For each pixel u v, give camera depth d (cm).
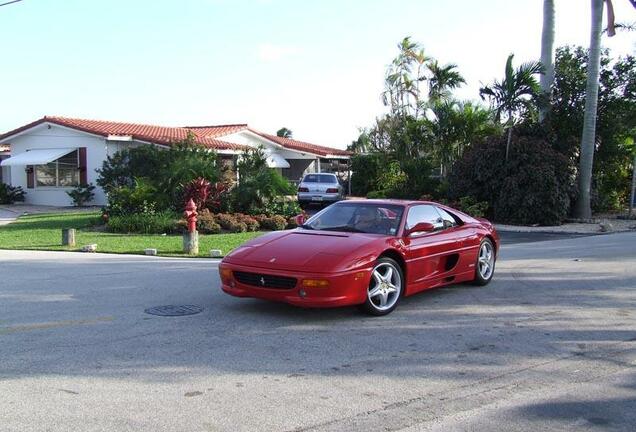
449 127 2336
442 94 2598
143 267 1066
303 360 532
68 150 2655
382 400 443
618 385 482
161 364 516
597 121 2302
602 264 1119
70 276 962
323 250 673
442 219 845
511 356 553
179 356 539
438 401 443
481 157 2116
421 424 404
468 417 416
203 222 1700
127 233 1673
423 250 760
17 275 972
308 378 487
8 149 3131
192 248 1276
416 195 2333
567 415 422
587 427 404
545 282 933
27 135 2803
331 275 636
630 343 598
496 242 939
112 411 416
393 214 778
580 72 2270
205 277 953
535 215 2020
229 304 750
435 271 791
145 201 1836
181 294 813
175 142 2222
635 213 2417
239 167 2006
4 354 540
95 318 674
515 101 2122
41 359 526
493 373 506
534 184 2005
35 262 1133
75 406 424
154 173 2245
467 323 672
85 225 1842
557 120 2275
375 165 3297
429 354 555
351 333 622
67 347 562
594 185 2330
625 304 775
